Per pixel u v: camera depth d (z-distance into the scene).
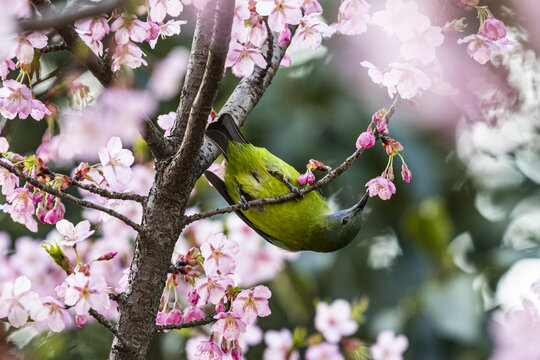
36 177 5.04
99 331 9.67
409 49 4.67
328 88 11.45
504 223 13.16
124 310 4.88
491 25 5.00
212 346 5.19
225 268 5.11
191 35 8.88
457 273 10.32
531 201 13.61
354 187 11.41
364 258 12.55
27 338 7.58
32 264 7.26
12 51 4.67
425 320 10.41
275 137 11.29
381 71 5.07
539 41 8.03
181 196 4.92
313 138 11.32
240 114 6.09
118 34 4.66
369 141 5.12
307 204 7.59
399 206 11.90
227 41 3.97
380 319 10.41
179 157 4.75
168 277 5.59
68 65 5.87
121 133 3.16
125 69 4.61
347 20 5.72
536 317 6.34
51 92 5.85
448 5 5.20
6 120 6.74
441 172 12.26
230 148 7.18
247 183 7.37
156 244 4.90
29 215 5.22
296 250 8.14
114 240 7.61
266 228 7.79
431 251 10.52
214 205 9.10
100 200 5.43
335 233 7.84
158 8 4.89
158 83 3.27
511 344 6.34
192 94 5.16
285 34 5.49
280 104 11.50
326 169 5.74
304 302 9.59
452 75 8.13
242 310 5.06
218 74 4.16
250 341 7.99
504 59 8.21
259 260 8.57
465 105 8.36
